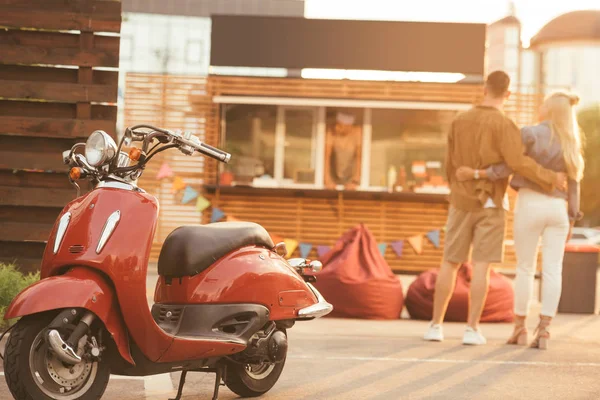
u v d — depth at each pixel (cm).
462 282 1105
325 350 780
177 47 3250
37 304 422
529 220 846
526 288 851
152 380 611
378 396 568
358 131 1933
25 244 862
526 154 864
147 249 462
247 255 543
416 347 815
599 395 590
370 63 1916
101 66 869
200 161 1881
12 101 870
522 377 656
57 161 866
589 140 4819
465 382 629
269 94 1888
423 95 1891
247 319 529
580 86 6206
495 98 870
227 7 3238
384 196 1886
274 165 1923
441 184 1898
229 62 1916
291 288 559
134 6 3222
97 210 457
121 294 450
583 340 909
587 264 1234
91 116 877
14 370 424
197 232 525
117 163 480
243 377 550
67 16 865
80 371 445
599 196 4794
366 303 1095
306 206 1889
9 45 863
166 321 514
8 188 857
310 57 1917
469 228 865
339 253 1166
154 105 1891
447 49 1916
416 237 1880
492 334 954
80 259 445
